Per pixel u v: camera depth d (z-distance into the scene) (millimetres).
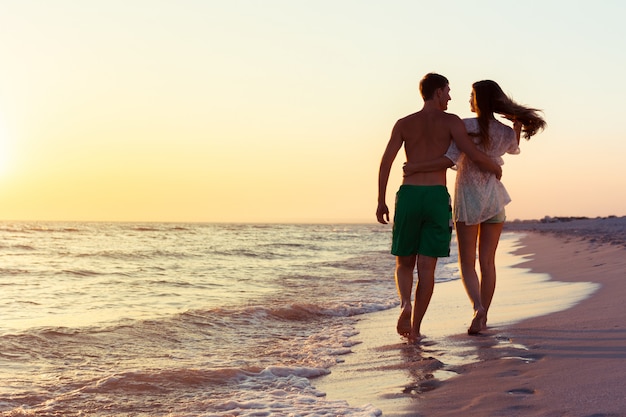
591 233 25547
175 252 20953
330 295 8891
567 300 6117
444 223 4836
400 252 4922
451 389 3137
